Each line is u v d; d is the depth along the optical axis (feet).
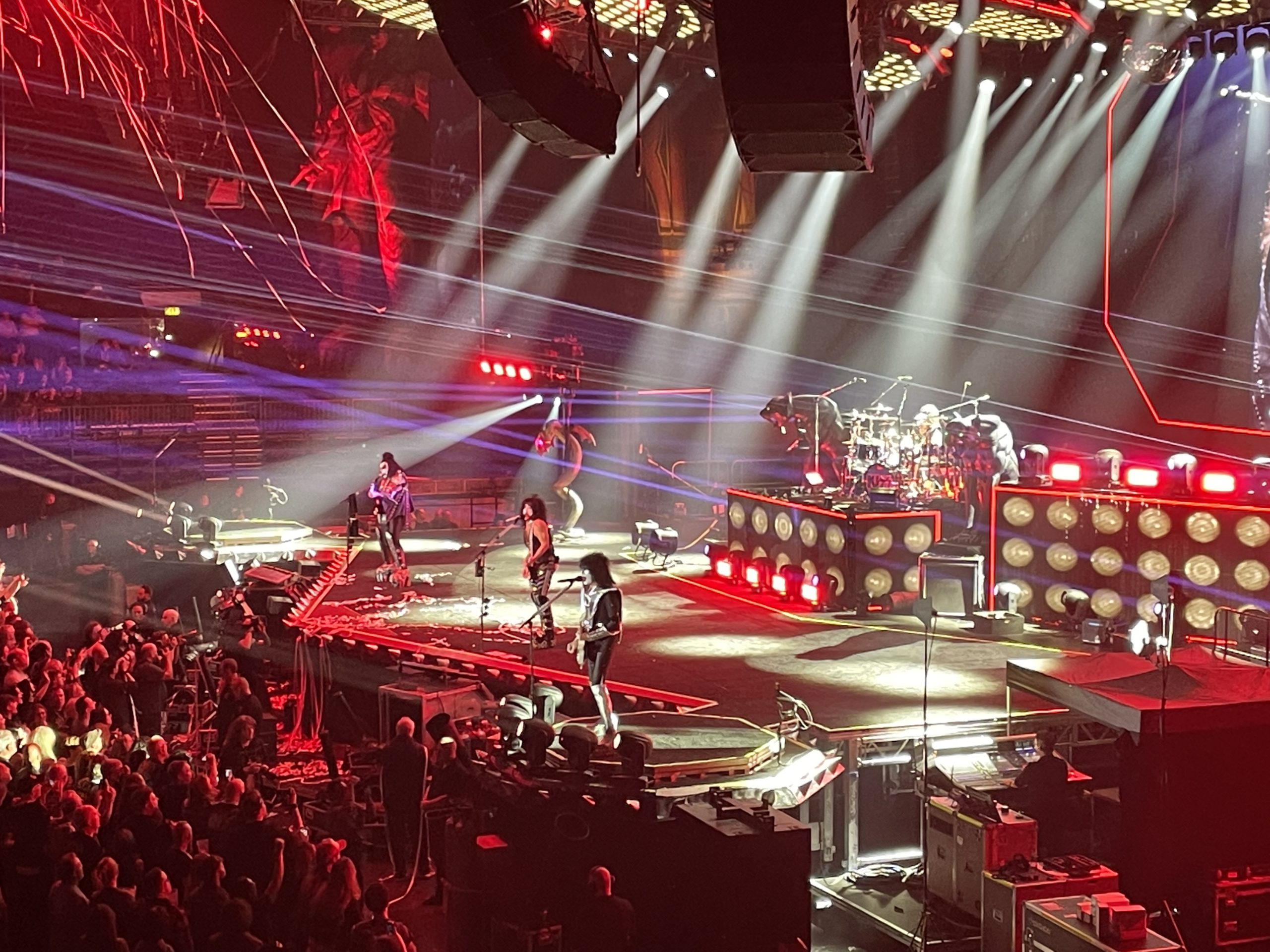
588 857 38.73
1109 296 96.58
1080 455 87.76
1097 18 84.79
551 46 36.14
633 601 77.36
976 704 53.42
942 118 104.94
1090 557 68.33
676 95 120.67
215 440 115.14
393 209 124.57
